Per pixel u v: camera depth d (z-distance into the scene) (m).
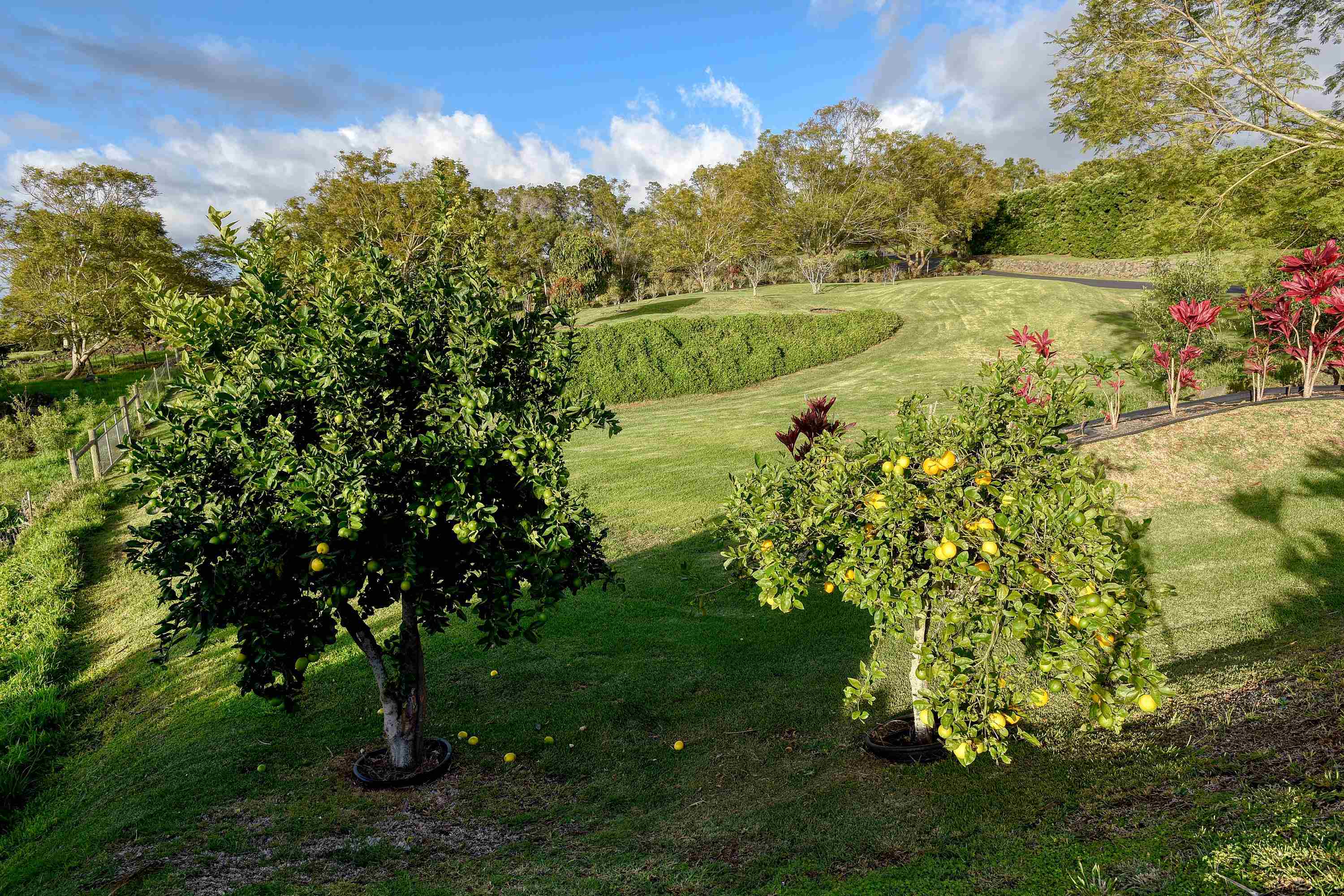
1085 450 9.72
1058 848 2.83
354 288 4.46
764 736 5.12
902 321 29.77
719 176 42.41
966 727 3.38
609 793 4.51
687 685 6.14
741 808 4.10
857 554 3.82
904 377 22.47
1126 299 28.92
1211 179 16.03
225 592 4.11
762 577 4.16
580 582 4.72
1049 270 45.06
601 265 48.16
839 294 40.69
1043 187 47.97
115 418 23.59
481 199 32.12
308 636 4.37
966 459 4.09
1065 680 3.26
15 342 37.38
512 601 4.57
